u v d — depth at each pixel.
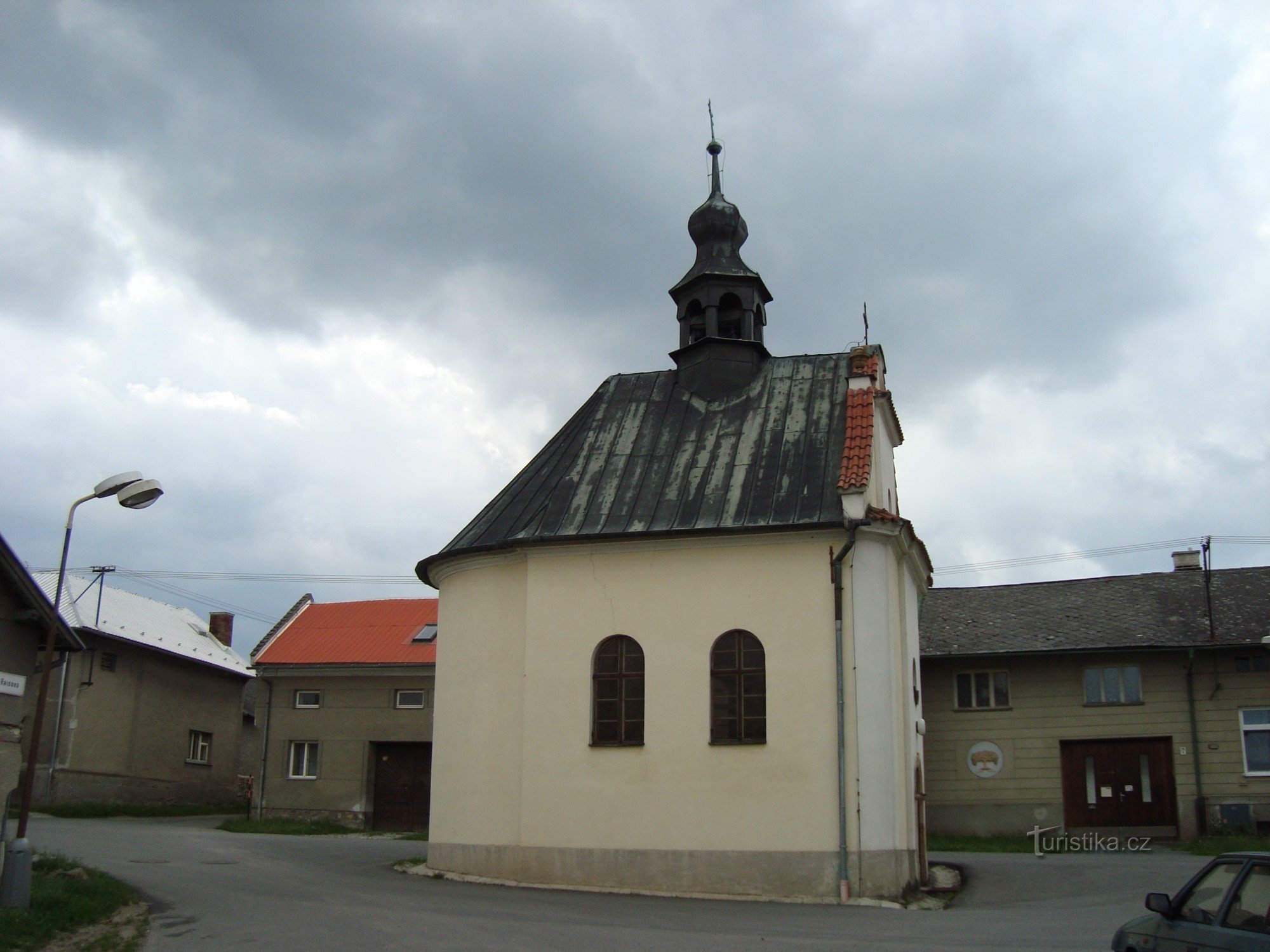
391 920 16.28
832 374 25.38
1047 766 34.72
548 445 26.75
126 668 43.56
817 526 21.45
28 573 18.28
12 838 26.23
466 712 23.75
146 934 15.02
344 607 46.22
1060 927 16.58
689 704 21.61
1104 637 35.03
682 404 25.83
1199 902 10.78
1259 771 33.00
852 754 20.64
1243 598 35.75
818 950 14.16
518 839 22.25
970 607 38.78
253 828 37.69
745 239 27.89
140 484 17.52
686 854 20.97
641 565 22.56
